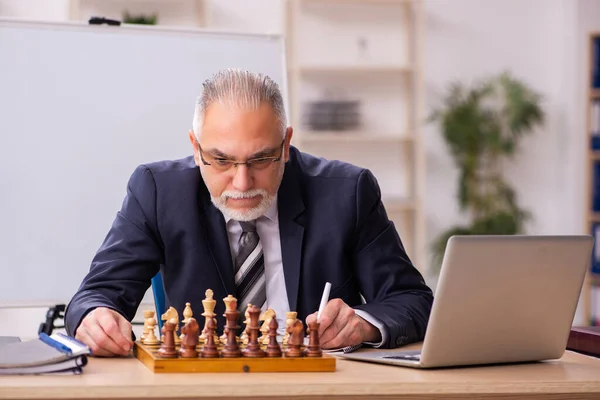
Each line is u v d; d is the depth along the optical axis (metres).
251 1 5.48
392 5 5.76
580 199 5.80
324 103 5.55
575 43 5.82
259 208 1.72
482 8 5.88
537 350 1.52
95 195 2.74
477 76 5.88
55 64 2.75
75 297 1.75
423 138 5.61
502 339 1.46
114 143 2.78
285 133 1.76
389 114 5.78
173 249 1.89
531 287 1.44
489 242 1.37
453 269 1.36
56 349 1.36
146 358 1.41
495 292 1.41
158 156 2.81
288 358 1.36
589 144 5.46
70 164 2.73
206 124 1.68
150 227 1.90
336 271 1.92
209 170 1.71
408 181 5.78
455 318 1.39
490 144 5.59
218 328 1.87
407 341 1.74
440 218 5.87
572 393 1.35
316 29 5.69
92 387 1.21
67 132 2.74
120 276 1.83
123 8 5.19
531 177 5.98
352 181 1.98
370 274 1.94
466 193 5.68
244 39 2.91
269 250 1.94
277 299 1.93
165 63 2.84
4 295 2.63
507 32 5.91
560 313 1.50
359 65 5.53
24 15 5.07
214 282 1.88
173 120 2.83
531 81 5.95
